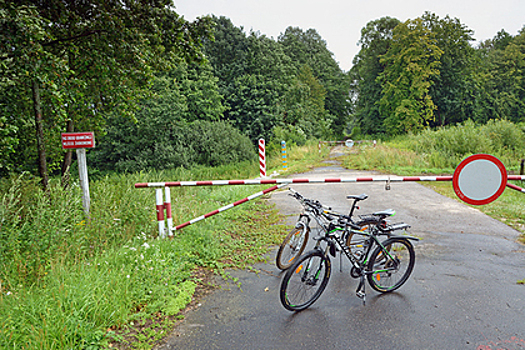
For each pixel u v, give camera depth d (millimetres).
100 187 6789
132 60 8938
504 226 6719
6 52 6281
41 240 4500
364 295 3867
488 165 4918
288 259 4930
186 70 35531
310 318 3613
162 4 9141
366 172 15852
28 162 11266
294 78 45531
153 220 6344
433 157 17516
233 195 10000
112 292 3762
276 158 24203
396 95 47344
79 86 8344
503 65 56594
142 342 3199
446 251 5434
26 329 3072
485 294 4043
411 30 45469
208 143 27594
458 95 47938
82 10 8453
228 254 5480
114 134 26875
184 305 3850
